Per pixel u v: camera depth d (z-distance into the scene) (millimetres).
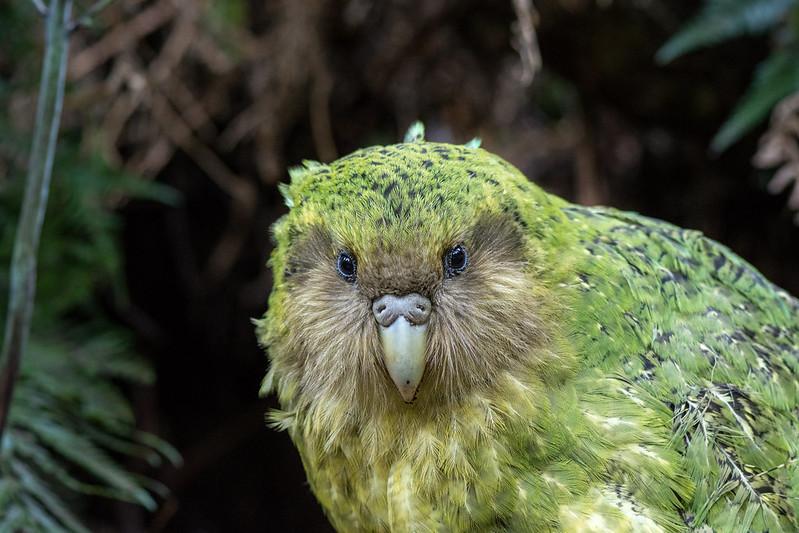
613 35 6094
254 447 7434
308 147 6672
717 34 5078
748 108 5035
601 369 3492
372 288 3324
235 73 6242
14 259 3424
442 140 6812
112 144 5930
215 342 7168
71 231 5414
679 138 6602
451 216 3287
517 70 6566
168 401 7223
